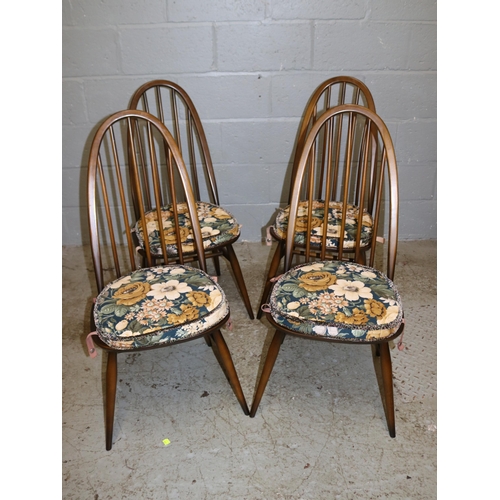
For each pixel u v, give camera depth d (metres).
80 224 2.40
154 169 1.44
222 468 1.26
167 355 1.70
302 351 1.69
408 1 1.94
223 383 1.56
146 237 1.49
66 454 1.32
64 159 2.24
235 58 2.04
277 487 1.21
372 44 2.02
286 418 1.41
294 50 2.03
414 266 2.20
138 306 1.24
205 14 1.96
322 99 2.13
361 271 1.39
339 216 1.69
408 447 1.31
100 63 2.04
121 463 1.29
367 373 1.59
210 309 1.25
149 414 1.45
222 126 2.17
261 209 2.37
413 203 2.36
